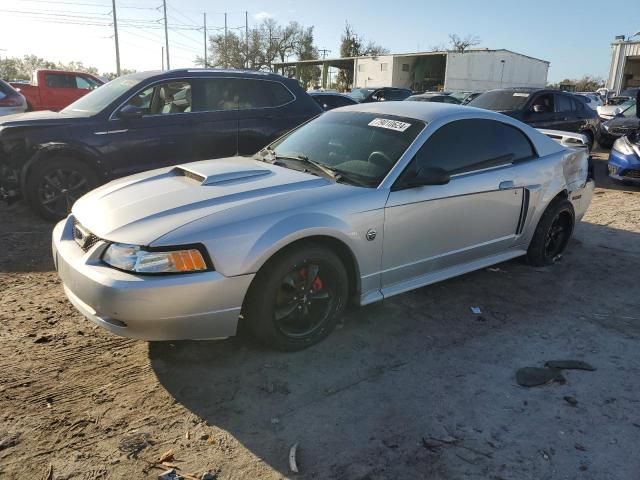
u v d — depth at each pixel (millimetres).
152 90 6398
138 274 2762
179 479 2307
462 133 4125
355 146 3967
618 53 34406
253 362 3234
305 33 67875
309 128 4488
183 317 2822
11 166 5984
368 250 3465
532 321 3916
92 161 6043
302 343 3346
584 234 6289
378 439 2596
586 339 3664
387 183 3564
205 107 6707
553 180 4773
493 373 3201
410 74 52844
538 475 2383
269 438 2584
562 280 4750
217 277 2842
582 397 2979
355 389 3000
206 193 3270
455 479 2352
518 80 52969
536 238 4895
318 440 2580
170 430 2621
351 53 74250
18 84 14477
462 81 48344
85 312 2959
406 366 3252
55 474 2309
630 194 8742
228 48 65625
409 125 3973
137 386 2965
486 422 2740
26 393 2852
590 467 2438
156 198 3236
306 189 3400
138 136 6262
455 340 3598
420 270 3895
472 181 4043
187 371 3123
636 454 2533
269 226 3004
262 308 3092
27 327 3568
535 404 2902
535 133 4809
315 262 3244
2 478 2268
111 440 2533
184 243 2795
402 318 3896
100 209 3221
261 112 7105
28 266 4699
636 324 3926
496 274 4828
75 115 6145
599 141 14539
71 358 3215
